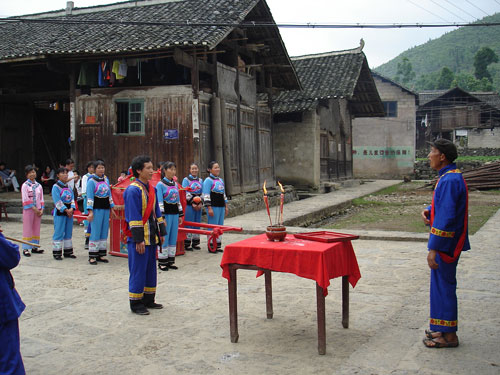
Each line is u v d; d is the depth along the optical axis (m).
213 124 14.02
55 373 3.88
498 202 17.17
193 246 9.27
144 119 13.49
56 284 6.73
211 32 12.35
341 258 4.46
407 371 3.68
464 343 4.21
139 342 4.51
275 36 16.30
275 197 17.22
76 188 12.19
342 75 22.45
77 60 13.34
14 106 17.73
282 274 7.12
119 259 8.48
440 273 4.13
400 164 33.75
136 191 5.34
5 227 12.11
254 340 4.50
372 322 4.89
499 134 48.88
